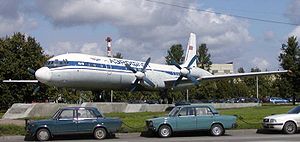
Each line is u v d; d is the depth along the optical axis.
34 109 33.47
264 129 23.66
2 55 54.06
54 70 36.47
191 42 57.91
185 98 90.44
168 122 21.44
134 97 85.44
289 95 60.12
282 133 22.69
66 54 38.00
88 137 21.55
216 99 96.50
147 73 43.44
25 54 54.75
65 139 21.00
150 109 39.53
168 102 46.78
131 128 23.75
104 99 44.69
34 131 20.16
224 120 21.88
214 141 18.27
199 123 21.62
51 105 34.31
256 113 33.88
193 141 18.45
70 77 37.06
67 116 20.50
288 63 59.00
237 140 18.58
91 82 38.94
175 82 44.81
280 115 22.80
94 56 39.81
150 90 44.91
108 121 20.84
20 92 54.31
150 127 21.72
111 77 40.12
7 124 24.44
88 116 20.70
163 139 20.11
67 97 65.25
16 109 33.75
